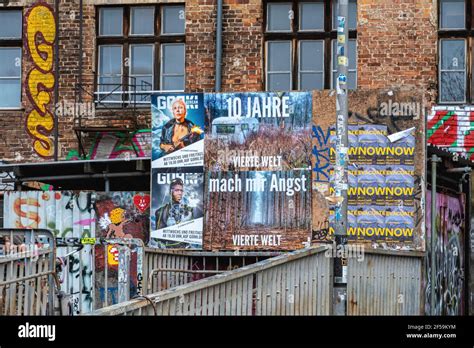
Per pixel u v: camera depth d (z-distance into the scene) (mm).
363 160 15820
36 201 16406
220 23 20500
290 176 15984
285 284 10453
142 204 16391
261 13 20562
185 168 16203
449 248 18047
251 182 16062
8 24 21500
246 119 16141
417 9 20094
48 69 21203
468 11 20219
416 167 15773
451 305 18047
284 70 20625
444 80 20219
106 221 16359
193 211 16125
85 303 14188
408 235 15680
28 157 21156
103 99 21047
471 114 19938
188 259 14602
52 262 10930
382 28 20172
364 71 20188
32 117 21172
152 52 21047
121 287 12273
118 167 17328
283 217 15953
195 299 8211
